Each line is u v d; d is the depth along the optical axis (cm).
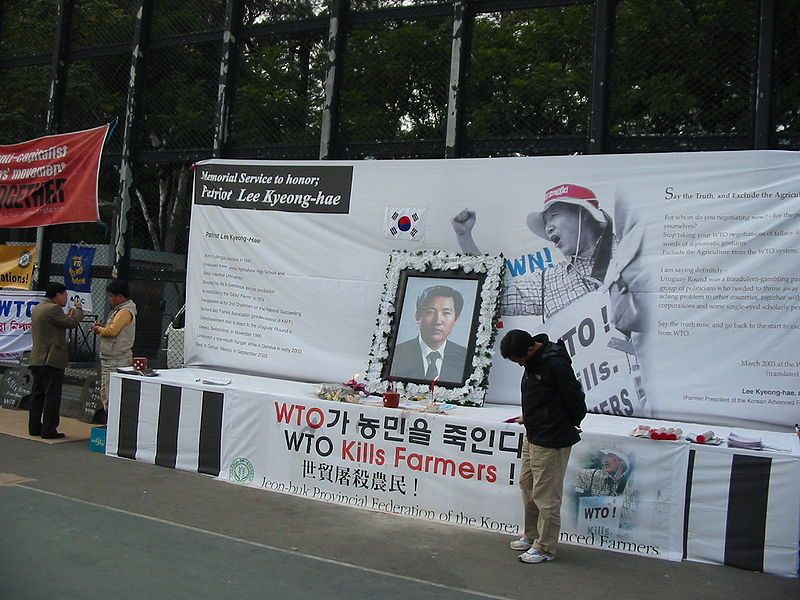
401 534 564
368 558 511
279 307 778
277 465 666
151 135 1008
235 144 941
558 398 518
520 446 568
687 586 480
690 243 612
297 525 575
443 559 516
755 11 698
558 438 514
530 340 518
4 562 464
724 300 598
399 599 441
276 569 480
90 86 1056
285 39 923
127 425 751
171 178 1142
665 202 622
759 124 679
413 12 847
